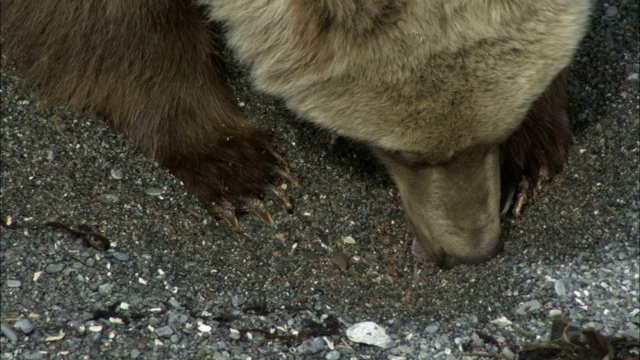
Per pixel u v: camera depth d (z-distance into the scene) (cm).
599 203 1106
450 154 912
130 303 955
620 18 1241
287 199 1098
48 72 1138
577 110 1186
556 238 1075
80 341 905
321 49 841
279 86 898
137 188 1088
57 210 1046
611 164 1138
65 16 1091
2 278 962
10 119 1128
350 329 955
